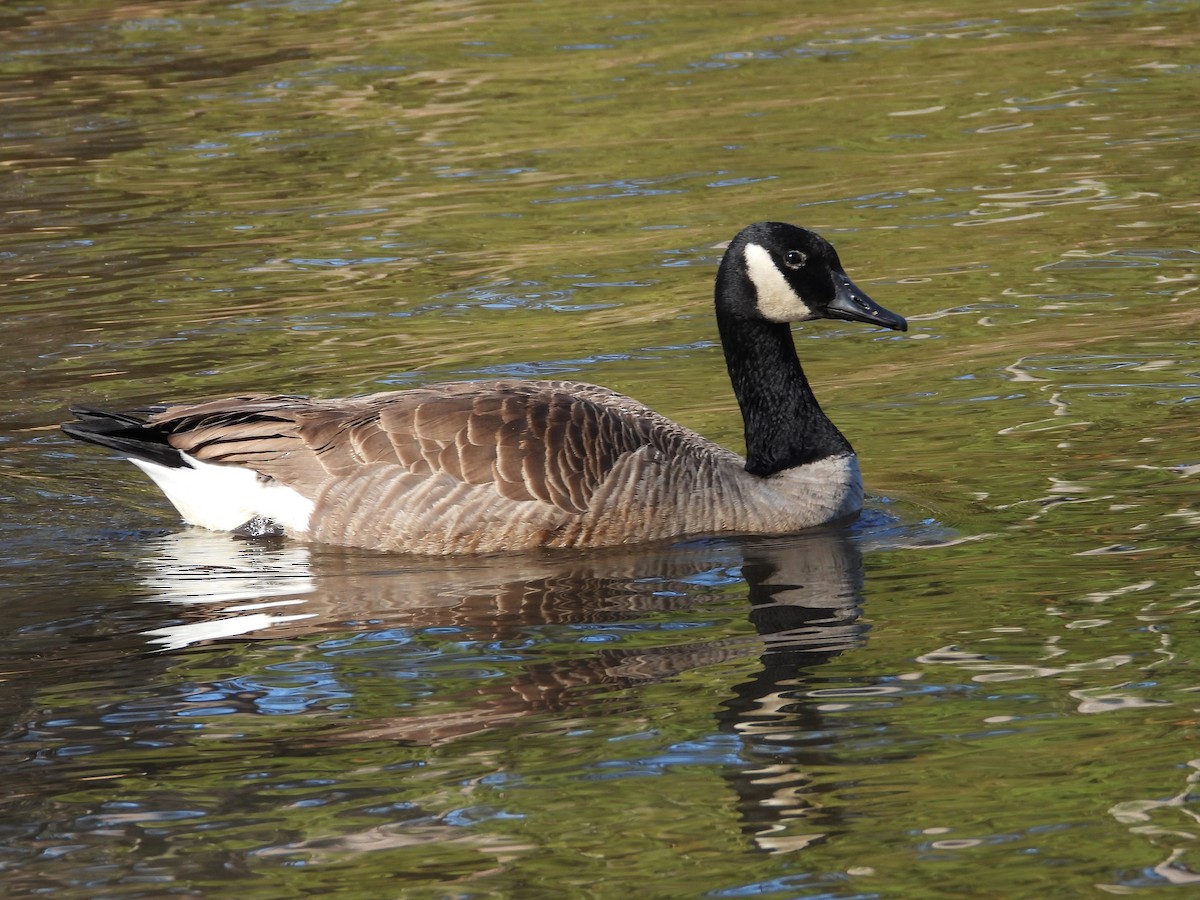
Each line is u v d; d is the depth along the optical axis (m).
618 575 13.01
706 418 16.47
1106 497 13.87
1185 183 23.59
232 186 26.14
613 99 30.00
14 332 19.88
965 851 8.60
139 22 37.88
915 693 10.45
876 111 28.34
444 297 20.55
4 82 33.09
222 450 14.04
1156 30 32.75
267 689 10.84
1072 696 10.29
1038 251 21.16
